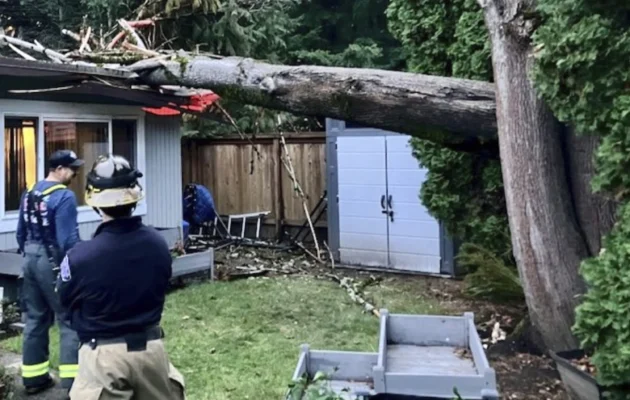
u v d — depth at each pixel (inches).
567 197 175.3
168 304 261.3
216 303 264.4
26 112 257.8
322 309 257.1
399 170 335.6
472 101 188.2
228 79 234.7
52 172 168.9
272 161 424.5
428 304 263.0
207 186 462.0
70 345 163.5
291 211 420.2
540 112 171.9
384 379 125.6
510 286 226.7
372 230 347.3
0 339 217.6
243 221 429.1
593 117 135.0
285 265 352.8
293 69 216.7
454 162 236.8
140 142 313.7
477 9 221.6
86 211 283.7
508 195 178.1
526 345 191.6
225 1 437.1
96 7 444.1
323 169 403.9
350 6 613.6
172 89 284.8
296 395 113.7
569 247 171.8
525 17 167.3
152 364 106.7
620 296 121.6
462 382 123.4
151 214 323.9
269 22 475.2
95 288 103.6
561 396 155.3
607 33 129.9
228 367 186.7
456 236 254.8
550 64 143.0
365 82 199.5
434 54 244.5
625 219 127.3
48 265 163.5
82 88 261.0
